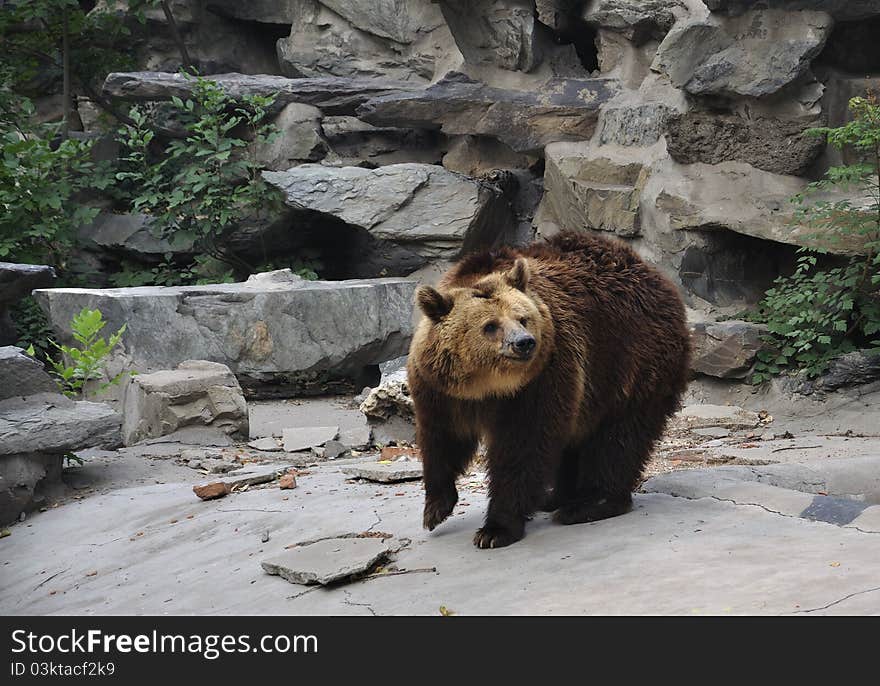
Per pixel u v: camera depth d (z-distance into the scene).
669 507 6.12
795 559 4.84
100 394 12.56
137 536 7.28
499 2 14.53
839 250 11.18
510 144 14.45
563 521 6.06
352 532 6.44
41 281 10.22
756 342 11.52
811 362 11.24
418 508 6.79
